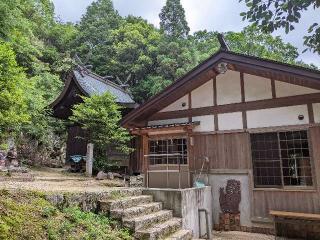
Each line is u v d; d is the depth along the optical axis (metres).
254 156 9.44
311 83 8.69
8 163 13.36
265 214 8.90
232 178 9.63
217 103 10.35
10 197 4.24
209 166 9.96
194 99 10.83
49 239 3.64
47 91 20.09
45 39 33.62
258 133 9.47
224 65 9.75
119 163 15.74
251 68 9.20
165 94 10.50
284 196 8.73
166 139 10.94
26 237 3.40
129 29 35.62
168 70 28.52
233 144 9.75
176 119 11.02
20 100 7.33
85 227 4.50
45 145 19.22
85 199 5.39
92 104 14.29
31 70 19.77
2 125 7.88
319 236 8.23
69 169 15.38
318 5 4.14
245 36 32.09
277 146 9.12
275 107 9.31
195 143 10.40
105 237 4.48
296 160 8.81
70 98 17.56
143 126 11.63
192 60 29.42
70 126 18.25
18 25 14.95
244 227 9.20
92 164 14.29
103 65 34.22
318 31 4.45
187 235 6.29
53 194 4.77
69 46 36.31
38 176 11.32
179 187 9.62
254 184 9.24
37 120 16.98
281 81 9.39
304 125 8.73
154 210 6.66
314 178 8.36
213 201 9.78
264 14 4.52
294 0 4.24
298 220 7.95
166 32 34.84
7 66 7.05
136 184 12.12
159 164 10.88
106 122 13.73
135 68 30.00
